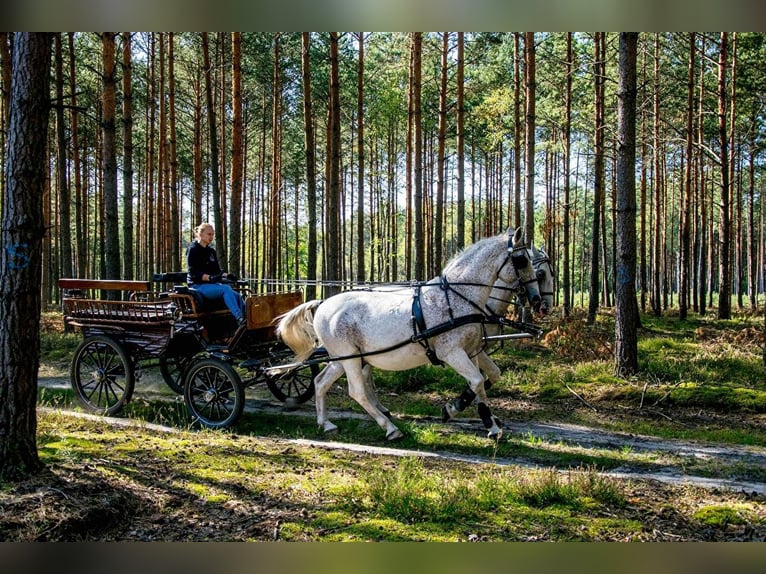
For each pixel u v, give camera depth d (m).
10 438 5.19
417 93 16.41
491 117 20.69
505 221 43.34
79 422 7.85
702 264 24.44
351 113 26.84
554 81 20.97
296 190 33.88
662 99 22.23
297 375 9.75
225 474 5.91
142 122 24.91
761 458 7.01
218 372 8.34
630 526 4.94
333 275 15.69
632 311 10.98
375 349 7.55
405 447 7.39
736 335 16.03
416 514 5.06
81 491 4.99
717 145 25.62
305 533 4.70
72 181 30.28
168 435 7.54
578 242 49.88
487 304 8.20
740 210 27.61
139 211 30.52
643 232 24.41
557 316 20.95
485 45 20.22
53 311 24.66
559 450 7.21
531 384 10.57
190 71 22.03
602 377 10.73
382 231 34.84
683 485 5.91
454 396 10.10
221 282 8.83
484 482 5.64
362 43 19.44
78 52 20.16
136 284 8.32
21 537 4.25
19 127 5.09
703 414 9.06
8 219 5.15
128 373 8.71
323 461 6.53
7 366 5.18
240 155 14.38
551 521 5.02
